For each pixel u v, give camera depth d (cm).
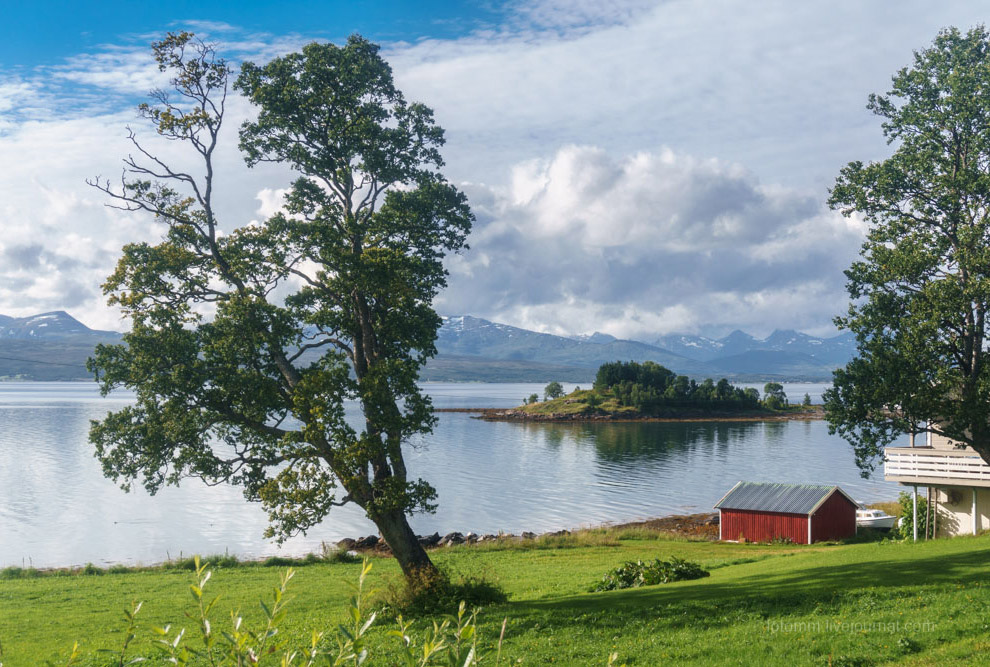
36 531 6938
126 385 2831
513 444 14675
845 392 3164
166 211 2938
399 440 2845
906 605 2067
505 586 3788
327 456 2808
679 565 3475
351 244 3030
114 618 3269
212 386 2883
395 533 2920
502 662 1902
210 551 6156
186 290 2930
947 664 1579
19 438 14862
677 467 11275
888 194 3297
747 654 1794
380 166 3067
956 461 3794
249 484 2973
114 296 2806
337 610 3131
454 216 3194
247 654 519
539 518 7544
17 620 3300
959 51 3250
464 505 8250
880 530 6322
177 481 2902
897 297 3186
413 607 2723
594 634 2192
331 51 2991
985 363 3017
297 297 3114
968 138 3203
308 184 3059
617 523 7281
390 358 2947
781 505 5953
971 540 3316
